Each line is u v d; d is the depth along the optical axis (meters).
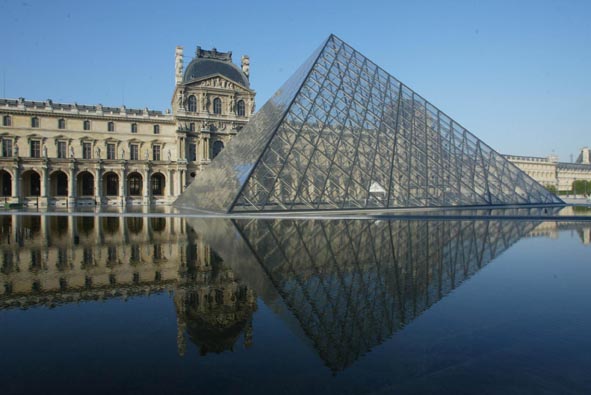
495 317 10.74
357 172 48.84
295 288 13.83
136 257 20.08
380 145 52.44
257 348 8.70
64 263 18.67
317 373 7.46
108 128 121.44
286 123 47.41
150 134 125.94
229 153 58.94
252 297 12.74
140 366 7.79
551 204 63.12
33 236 29.20
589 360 8.09
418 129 57.53
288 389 6.84
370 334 9.52
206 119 125.12
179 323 10.34
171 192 124.62
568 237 27.02
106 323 10.37
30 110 112.81
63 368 7.69
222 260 19.02
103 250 22.36
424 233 28.06
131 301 12.40
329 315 10.95
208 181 61.41
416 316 10.85
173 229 32.53
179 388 6.86
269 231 29.64
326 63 57.00
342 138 50.19
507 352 8.46
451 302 12.16
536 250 21.77
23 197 110.12
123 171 119.44
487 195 57.09
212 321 10.50
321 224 33.81
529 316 10.83
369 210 47.66
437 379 7.25
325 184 46.41
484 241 24.77
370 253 20.56
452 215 42.09
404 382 7.14
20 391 6.76
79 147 118.62
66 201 114.56
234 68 133.38
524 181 62.47
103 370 7.58
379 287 13.96
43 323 10.39
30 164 109.69
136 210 70.31
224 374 7.41
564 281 14.80
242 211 42.75
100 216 51.00
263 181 43.94
